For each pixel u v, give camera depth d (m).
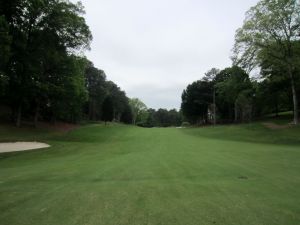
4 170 11.98
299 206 5.97
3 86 22.94
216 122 66.50
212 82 65.19
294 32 29.77
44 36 29.48
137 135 35.09
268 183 8.15
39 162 14.58
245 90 45.06
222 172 9.92
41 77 30.50
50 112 45.56
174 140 27.28
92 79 68.19
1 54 19.97
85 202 6.38
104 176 9.51
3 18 19.84
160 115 145.88
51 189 7.69
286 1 28.62
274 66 33.25
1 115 37.78
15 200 6.62
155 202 6.31
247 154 15.35
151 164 12.00
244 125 42.16
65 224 5.08
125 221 5.19
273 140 25.72
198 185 7.90
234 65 33.84
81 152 18.81
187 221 5.16
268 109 59.59
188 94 68.25
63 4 29.91
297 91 43.19
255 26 30.22
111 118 73.00
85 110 72.38
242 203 6.19
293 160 12.96
